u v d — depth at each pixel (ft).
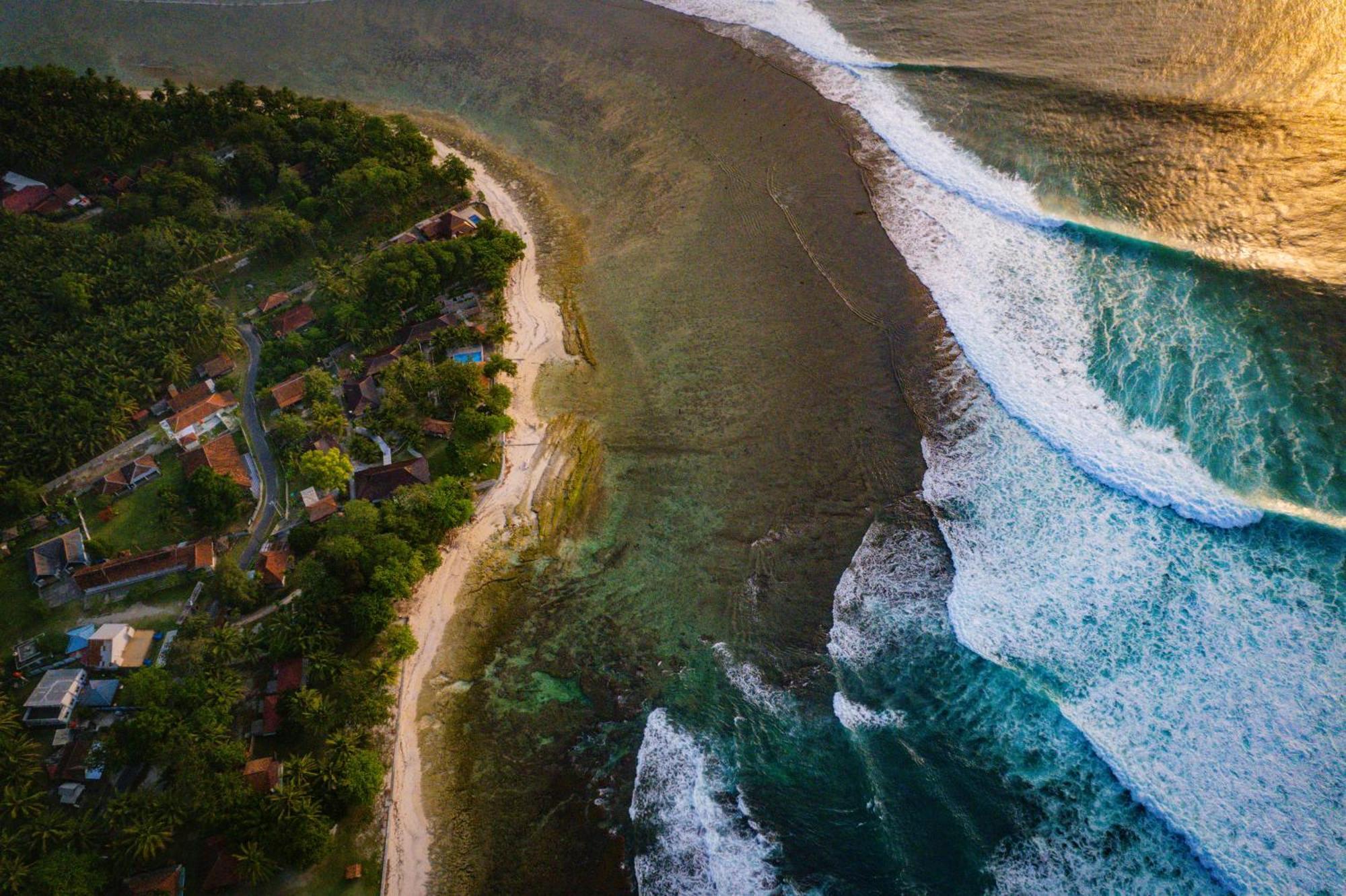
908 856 177.27
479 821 192.95
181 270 314.14
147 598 230.27
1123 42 338.13
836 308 285.64
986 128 325.83
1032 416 243.81
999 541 222.69
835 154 337.52
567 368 285.02
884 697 201.36
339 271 309.01
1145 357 243.40
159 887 178.09
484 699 213.25
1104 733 186.80
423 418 266.77
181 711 202.59
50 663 217.36
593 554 237.86
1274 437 218.59
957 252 291.38
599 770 198.29
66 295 294.05
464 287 312.50
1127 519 217.77
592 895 180.45
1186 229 268.82
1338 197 257.96
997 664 201.05
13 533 245.24
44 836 181.78
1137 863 169.78
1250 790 173.78
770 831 184.44
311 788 190.08
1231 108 296.51
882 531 231.09
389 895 183.21
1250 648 191.31
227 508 244.22
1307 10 314.14
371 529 230.48
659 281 308.19
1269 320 239.09
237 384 282.36
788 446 253.85
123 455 264.93
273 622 215.51
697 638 217.56
